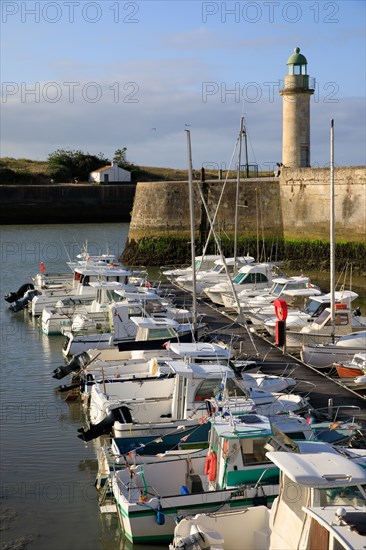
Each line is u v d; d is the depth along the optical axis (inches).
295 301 1266.0
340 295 1134.4
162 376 807.7
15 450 724.0
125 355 963.3
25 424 796.0
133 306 1072.2
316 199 1993.1
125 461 606.2
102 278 1357.0
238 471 544.7
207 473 567.8
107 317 1143.6
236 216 1534.2
